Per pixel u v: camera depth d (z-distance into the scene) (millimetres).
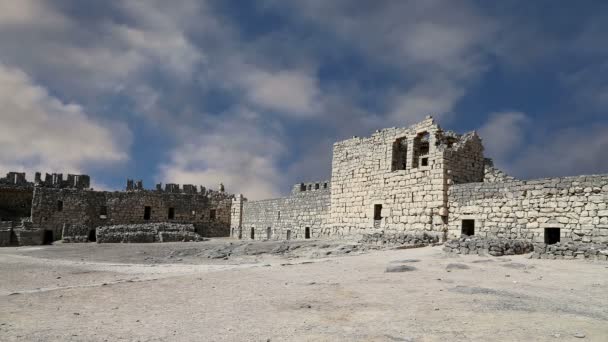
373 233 45719
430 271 23594
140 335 11797
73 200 76188
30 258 43000
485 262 26516
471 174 43344
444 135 43000
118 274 28672
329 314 14117
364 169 50125
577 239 30969
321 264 28281
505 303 15125
